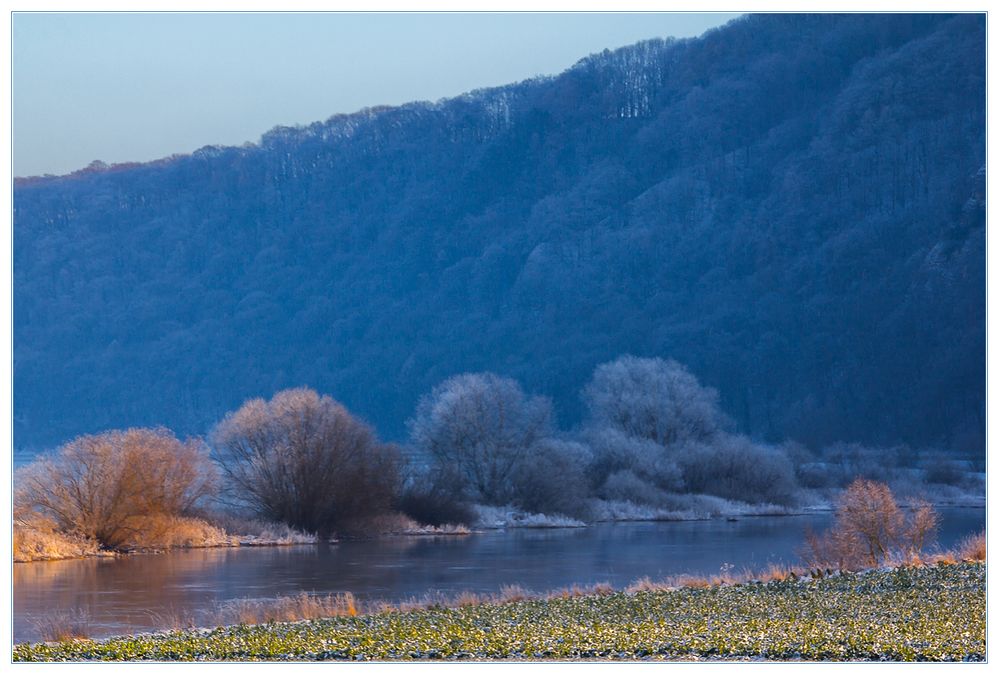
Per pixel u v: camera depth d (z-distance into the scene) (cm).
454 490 12456
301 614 5269
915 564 6191
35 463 9362
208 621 5444
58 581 7338
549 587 6969
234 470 11050
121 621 5597
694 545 9969
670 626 4369
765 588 5556
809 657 3753
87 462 9294
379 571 8019
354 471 11162
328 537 10838
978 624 4253
